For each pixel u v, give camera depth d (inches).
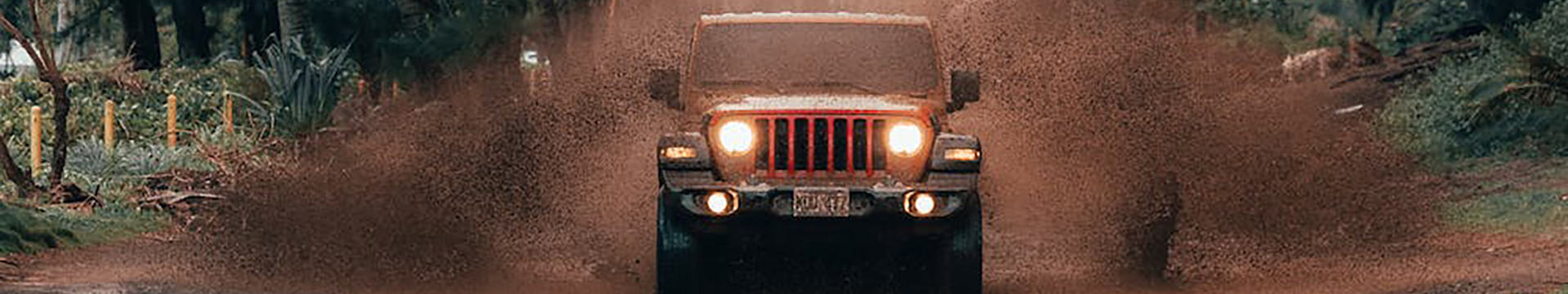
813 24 473.7
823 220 411.2
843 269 482.3
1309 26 1585.9
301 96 972.6
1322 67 1185.4
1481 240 576.4
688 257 415.5
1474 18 1253.1
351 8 1158.3
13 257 514.6
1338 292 466.0
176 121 961.5
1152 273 490.9
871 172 413.1
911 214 407.2
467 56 1133.7
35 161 743.1
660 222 416.5
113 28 1521.9
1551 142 832.3
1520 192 701.9
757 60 470.3
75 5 1448.1
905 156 413.4
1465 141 861.2
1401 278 488.1
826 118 413.1
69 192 660.1
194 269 495.5
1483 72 950.4
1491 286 457.7
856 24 473.4
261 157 722.2
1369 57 1182.3
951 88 463.2
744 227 412.8
